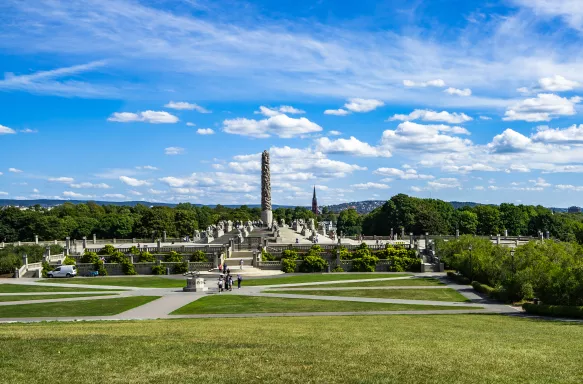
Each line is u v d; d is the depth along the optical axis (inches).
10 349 1226.6
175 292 3139.8
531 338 1523.1
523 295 2600.9
